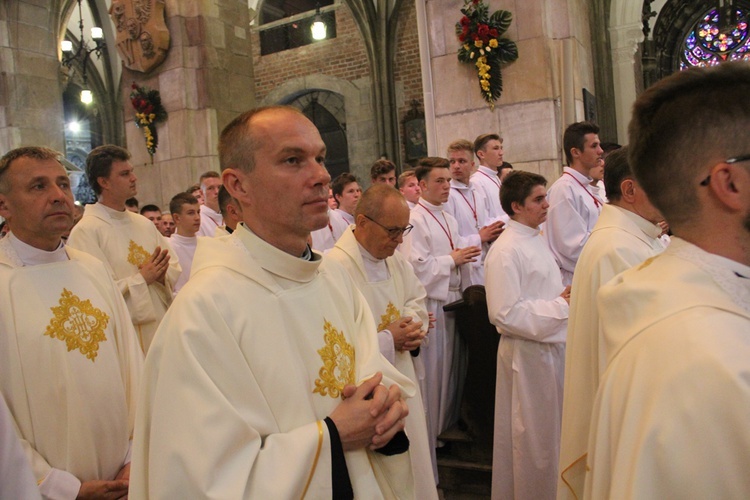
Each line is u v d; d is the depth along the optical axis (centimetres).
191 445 125
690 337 87
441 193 451
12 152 234
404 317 295
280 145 147
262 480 125
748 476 78
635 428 89
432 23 677
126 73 915
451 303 395
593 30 1039
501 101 645
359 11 1460
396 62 1472
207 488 121
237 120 155
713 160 92
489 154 576
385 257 302
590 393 197
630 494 85
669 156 97
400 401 150
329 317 158
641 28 1075
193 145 872
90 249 367
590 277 209
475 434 380
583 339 204
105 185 383
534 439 313
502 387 332
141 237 394
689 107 95
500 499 332
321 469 132
